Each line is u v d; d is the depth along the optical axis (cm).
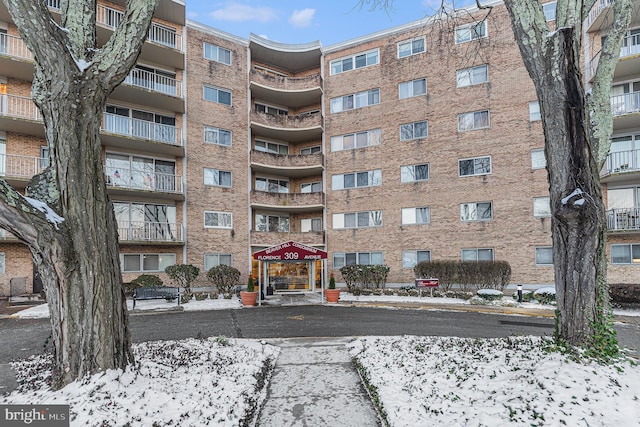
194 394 422
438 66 1942
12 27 1497
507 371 444
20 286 1475
